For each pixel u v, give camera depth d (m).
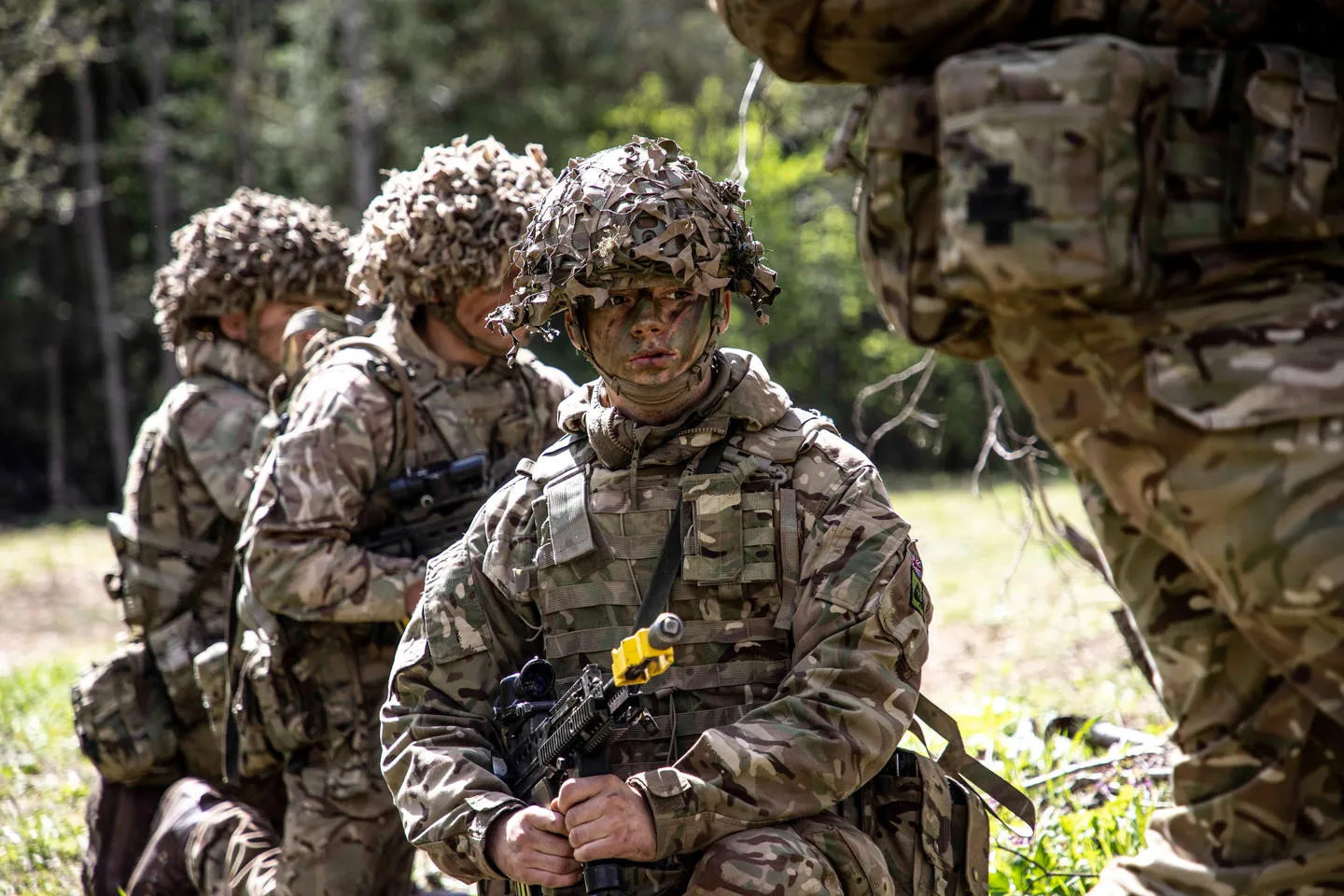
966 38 2.25
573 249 2.74
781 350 28.69
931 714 2.96
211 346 4.68
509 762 2.89
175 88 34.28
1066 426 2.23
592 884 2.57
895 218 2.29
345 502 3.77
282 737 3.85
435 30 30.81
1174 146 2.15
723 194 2.87
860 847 2.73
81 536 22.05
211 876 4.01
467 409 3.94
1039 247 2.04
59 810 5.95
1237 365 2.06
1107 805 4.29
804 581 2.79
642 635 2.43
